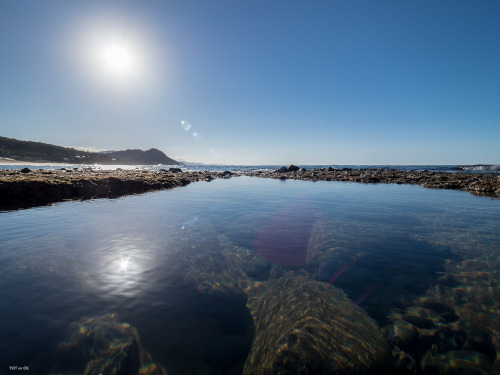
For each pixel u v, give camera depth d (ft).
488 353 12.44
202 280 19.35
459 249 25.94
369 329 14.12
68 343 12.26
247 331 14.62
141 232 31.14
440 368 11.83
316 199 60.13
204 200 58.44
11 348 11.78
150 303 16.03
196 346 12.86
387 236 30.53
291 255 24.82
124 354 11.91
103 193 70.18
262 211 45.27
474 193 70.79
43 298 15.93
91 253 23.73
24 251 23.82
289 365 11.50
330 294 17.54
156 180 92.07
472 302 16.52
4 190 52.80
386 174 145.18
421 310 15.83
